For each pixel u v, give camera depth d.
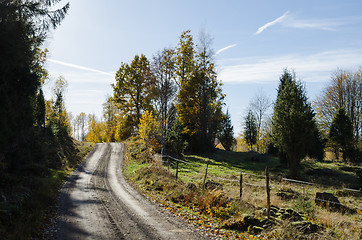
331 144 38.31
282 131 22.58
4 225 6.61
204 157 35.28
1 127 10.46
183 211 10.63
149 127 31.66
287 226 7.82
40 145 16.44
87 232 7.66
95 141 85.75
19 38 11.04
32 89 13.30
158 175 19.22
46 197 10.73
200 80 39.41
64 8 13.95
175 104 41.78
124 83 52.09
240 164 31.52
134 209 10.93
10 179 10.23
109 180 20.12
